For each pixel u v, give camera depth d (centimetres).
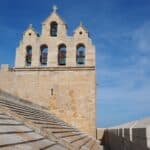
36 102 3031
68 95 3009
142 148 796
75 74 3050
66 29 3238
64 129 1792
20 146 638
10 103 1440
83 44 3139
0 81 3122
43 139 922
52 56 3136
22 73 3120
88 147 1459
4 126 760
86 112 2942
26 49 3209
